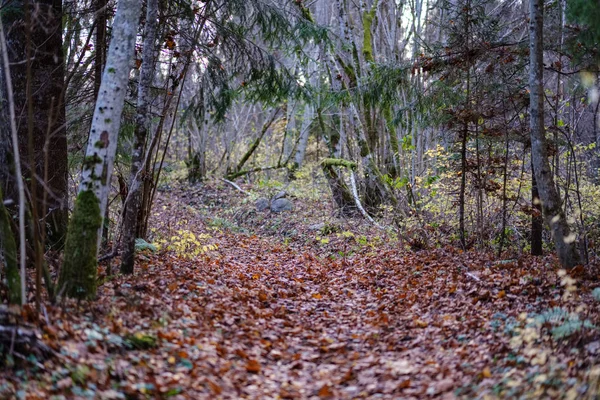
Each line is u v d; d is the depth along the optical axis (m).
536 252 9.40
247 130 29.27
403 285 8.38
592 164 12.03
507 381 4.25
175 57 10.42
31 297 5.74
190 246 10.44
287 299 7.97
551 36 8.35
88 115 9.70
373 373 4.91
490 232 10.59
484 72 9.86
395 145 15.04
